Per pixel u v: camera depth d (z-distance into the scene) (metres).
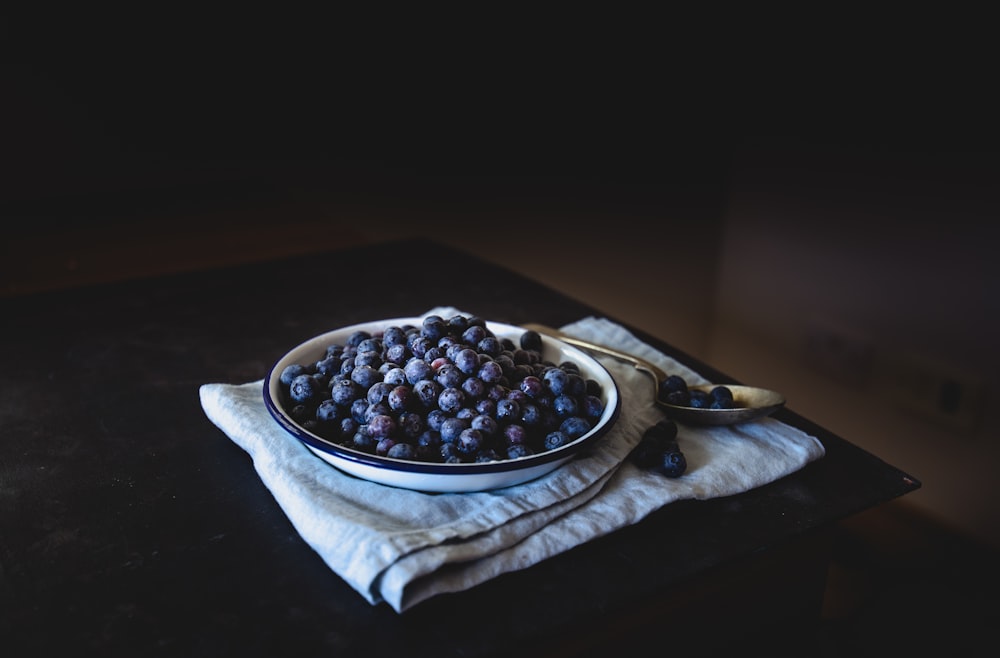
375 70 1.48
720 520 0.64
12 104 1.28
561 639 0.58
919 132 1.41
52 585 0.57
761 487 0.68
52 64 1.28
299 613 0.56
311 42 1.42
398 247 1.14
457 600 0.56
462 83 1.55
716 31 1.68
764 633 0.68
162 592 0.57
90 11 1.28
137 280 1.02
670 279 1.87
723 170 1.81
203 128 1.42
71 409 0.76
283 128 1.46
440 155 1.58
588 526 0.61
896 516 1.53
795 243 1.69
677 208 1.80
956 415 1.44
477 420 0.62
